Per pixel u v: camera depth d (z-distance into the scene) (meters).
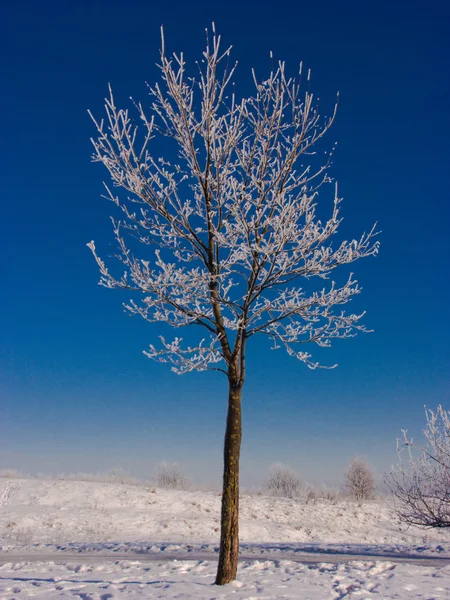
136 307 9.35
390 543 22.11
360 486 34.81
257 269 8.95
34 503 25.62
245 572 10.52
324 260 9.08
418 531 25.41
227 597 7.57
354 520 27.11
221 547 8.78
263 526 24.86
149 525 23.50
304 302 9.30
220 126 9.19
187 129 9.00
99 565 11.70
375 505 30.55
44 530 21.48
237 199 8.93
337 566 11.02
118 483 32.06
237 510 8.91
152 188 9.17
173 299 9.21
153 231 9.55
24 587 8.89
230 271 9.16
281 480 35.41
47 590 8.55
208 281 9.23
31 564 12.11
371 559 14.77
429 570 10.43
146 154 9.12
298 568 10.89
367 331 9.59
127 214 9.49
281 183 9.41
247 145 9.44
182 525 23.77
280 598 7.55
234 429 9.00
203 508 27.62
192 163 9.19
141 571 10.84
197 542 19.22
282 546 18.64
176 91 8.84
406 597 7.77
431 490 14.59
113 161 9.08
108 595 7.89
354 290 9.36
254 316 9.18
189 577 9.80
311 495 32.59
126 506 26.59
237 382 9.12
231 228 9.02
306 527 25.23
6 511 23.61
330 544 19.86
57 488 28.39
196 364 8.98
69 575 10.44
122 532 22.11
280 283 9.27
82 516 23.97
